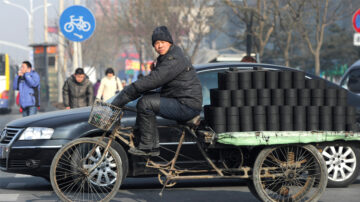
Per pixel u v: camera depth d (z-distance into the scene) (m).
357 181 11.44
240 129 8.11
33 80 17.89
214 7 51.38
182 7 52.16
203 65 11.07
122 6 56.31
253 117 8.12
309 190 8.48
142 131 8.16
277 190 8.52
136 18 54.44
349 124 8.32
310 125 8.23
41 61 39.25
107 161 8.95
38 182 11.44
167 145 9.63
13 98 49.62
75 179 8.68
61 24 17.86
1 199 9.46
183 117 8.18
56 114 10.52
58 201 9.27
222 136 8.00
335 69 87.31
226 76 8.16
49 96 39.19
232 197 9.58
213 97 8.32
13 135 10.38
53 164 8.35
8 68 42.59
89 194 9.35
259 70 8.24
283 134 8.12
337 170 10.56
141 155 8.27
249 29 38.41
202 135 8.09
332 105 8.32
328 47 86.62
